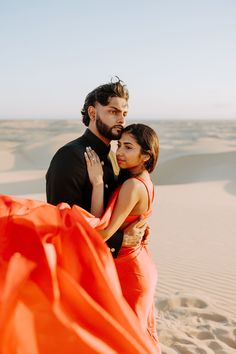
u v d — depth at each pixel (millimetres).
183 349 4758
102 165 3232
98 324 2578
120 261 3180
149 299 3209
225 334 5148
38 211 2680
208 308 5918
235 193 20391
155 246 9547
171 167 37281
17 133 101562
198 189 21641
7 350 2326
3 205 2637
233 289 6773
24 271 2428
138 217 3178
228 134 101562
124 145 3180
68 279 2582
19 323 2398
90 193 3162
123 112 3203
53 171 3119
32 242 2564
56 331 2453
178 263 8195
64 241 2678
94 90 3236
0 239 2523
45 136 90812
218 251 9094
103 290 2678
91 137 3232
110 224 3021
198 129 125688
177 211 14289
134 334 2684
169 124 174500
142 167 3230
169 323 5465
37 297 2471
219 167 35562
